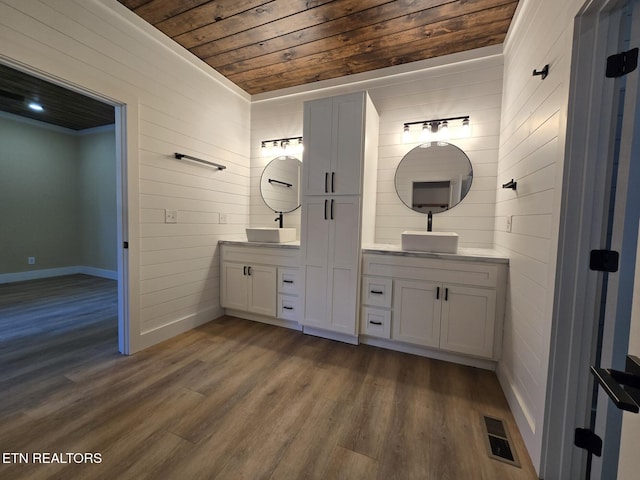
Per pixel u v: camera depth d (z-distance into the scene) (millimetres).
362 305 2430
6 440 1346
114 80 1998
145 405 1629
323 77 2977
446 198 2631
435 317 2189
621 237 1065
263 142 3328
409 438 1430
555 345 1189
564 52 1189
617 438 1105
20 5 1539
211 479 1182
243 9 2023
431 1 1897
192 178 2686
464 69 2518
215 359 2188
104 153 4637
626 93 1042
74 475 1176
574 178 1137
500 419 1582
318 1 1924
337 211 2436
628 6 1062
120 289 2203
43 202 4535
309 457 1305
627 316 1066
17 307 3246
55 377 1890
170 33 2316
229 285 3018
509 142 2096
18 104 3668
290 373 2012
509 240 1974
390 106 2787
